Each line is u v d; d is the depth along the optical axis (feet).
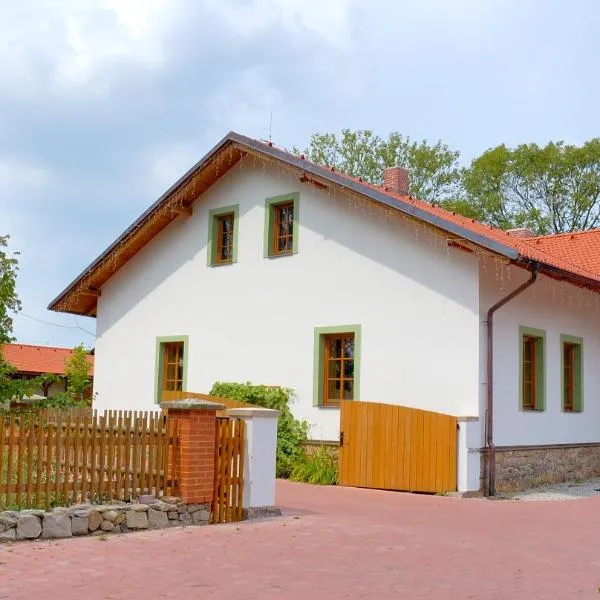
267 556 27.66
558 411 59.52
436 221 50.88
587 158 127.13
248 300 63.77
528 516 39.83
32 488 30.45
